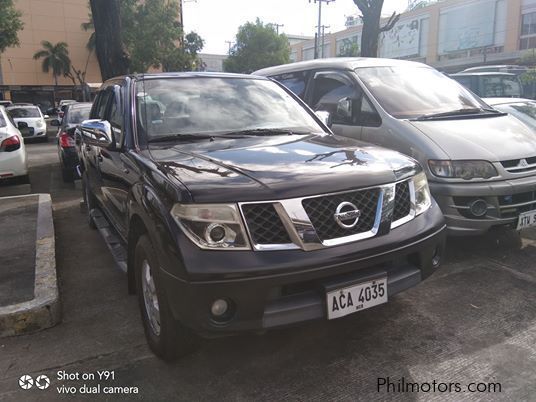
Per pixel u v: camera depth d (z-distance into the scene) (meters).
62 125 10.27
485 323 3.50
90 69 65.56
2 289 4.07
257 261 2.54
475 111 5.48
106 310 3.89
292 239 2.62
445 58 44.50
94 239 5.78
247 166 2.95
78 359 3.19
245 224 2.57
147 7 34.16
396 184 3.05
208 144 3.53
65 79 64.88
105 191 4.63
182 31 36.19
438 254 3.30
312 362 3.09
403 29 48.88
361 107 5.52
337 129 5.71
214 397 2.78
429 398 2.72
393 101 5.41
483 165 4.37
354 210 2.77
